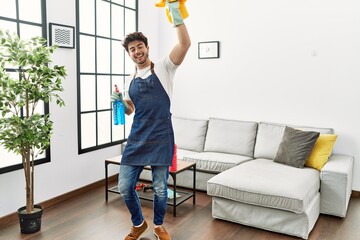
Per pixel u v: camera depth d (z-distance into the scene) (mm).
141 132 2428
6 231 2814
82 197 3635
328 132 3652
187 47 2250
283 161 3477
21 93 2562
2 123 2496
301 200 2621
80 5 3674
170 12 2158
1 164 2957
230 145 4098
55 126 3389
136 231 2609
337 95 3775
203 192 3830
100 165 4027
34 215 2766
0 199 2920
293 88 4016
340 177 3066
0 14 2848
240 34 4270
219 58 4445
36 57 2537
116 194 3736
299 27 3908
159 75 2359
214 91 4539
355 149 3734
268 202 2760
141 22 4617
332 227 2930
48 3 3229
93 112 3939
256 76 4227
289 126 3818
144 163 2416
